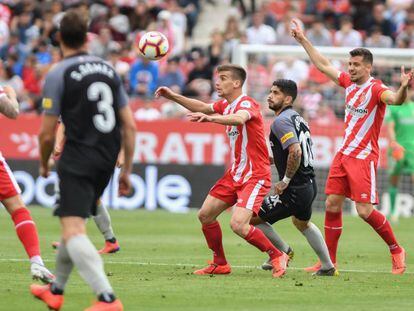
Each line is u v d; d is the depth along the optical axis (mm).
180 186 67250
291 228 55438
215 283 31234
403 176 66812
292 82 33844
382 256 41875
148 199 67562
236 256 41062
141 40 35406
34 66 80062
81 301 26875
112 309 23125
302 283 31562
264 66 68250
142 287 30062
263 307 26281
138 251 42312
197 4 94688
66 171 23547
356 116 35156
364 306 26719
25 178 68000
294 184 33438
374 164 35250
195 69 80562
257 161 33062
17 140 68062
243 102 33062
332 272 34219
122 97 24203
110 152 23891
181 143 67375
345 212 68000
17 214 30328
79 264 23188
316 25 82000
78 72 23719
